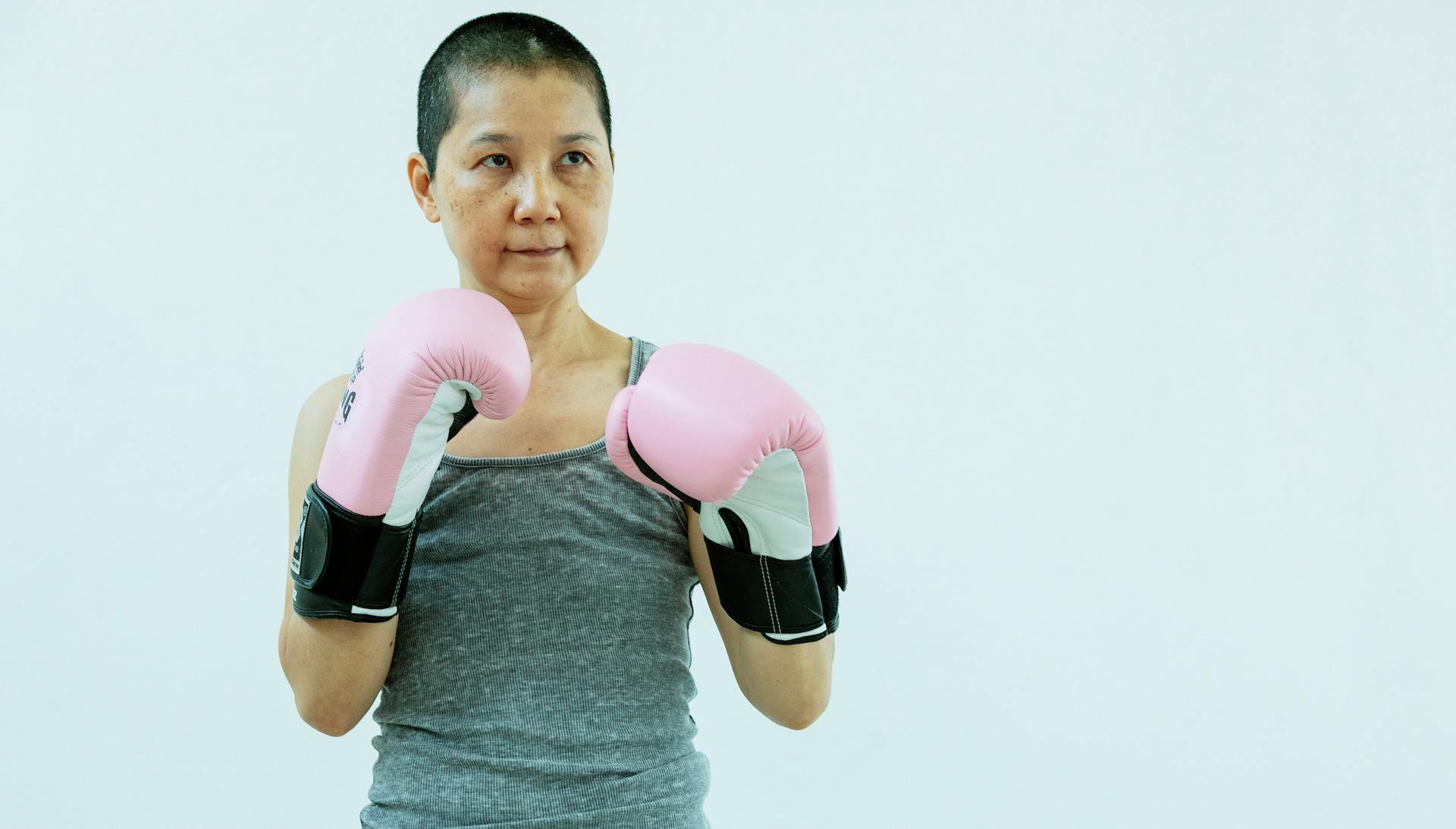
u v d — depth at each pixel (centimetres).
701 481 134
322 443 160
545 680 149
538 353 160
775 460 140
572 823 145
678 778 152
